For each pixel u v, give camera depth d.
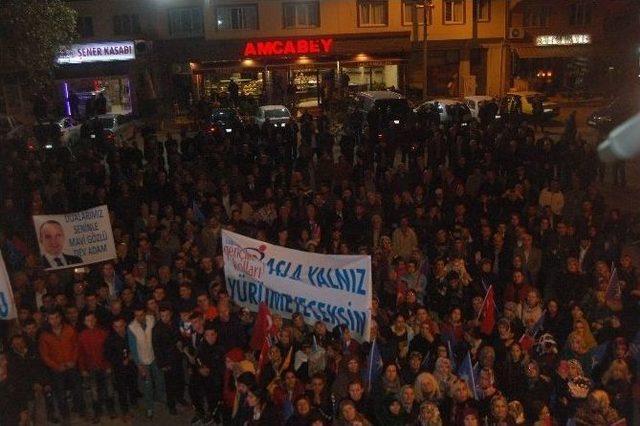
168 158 19.97
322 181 16.98
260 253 9.68
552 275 11.80
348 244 12.95
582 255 12.22
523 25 40.72
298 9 38.25
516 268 11.22
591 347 8.99
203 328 9.19
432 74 40.09
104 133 24.31
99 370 9.34
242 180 15.90
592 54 41.28
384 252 11.66
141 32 37.97
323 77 38.25
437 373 8.10
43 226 10.78
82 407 9.48
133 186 15.41
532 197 15.42
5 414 8.34
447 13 39.25
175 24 38.22
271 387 8.09
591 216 13.06
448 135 19.83
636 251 14.70
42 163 19.22
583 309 10.16
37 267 11.43
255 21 38.16
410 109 26.25
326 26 38.44
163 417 9.59
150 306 9.43
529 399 8.18
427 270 11.52
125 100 36.56
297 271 9.47
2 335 9.59
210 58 37.16
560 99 40.69
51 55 23.09
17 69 23.19
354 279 9.12
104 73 35.59
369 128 22.22
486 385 7.90
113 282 10.76
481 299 9.57
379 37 38.34
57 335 9.10
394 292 10.99
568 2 40.84
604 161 21.50
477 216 13.84
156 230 12.70
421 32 38.97
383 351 9.03
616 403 8.13
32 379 8.90
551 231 12.31
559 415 8.20
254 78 38.28
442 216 13.82
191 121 34.69
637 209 17.70
